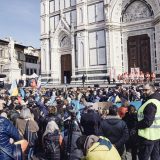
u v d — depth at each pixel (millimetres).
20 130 13086
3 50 84312
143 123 10227
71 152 12141
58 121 14602
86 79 51844
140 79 42062
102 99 25312
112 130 10609
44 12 60500
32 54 106062
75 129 12617
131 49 48875
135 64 48375
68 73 57719
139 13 47500
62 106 17375
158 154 11086
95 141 6816
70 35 55781
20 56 94375
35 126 13406
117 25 49375
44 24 60531
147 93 11266
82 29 52469
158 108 10648
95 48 51531
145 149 10680
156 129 10562
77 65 54000
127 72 47281
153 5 44875
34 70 103938
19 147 8172
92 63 51969
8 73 54938
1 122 7930
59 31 58000
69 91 32906
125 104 15336
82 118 13328
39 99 22609
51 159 12797
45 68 60031
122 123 10695
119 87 33562
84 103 18859
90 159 6273
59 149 12828
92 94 28688
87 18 52844
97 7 51281
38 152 15711
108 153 6281
